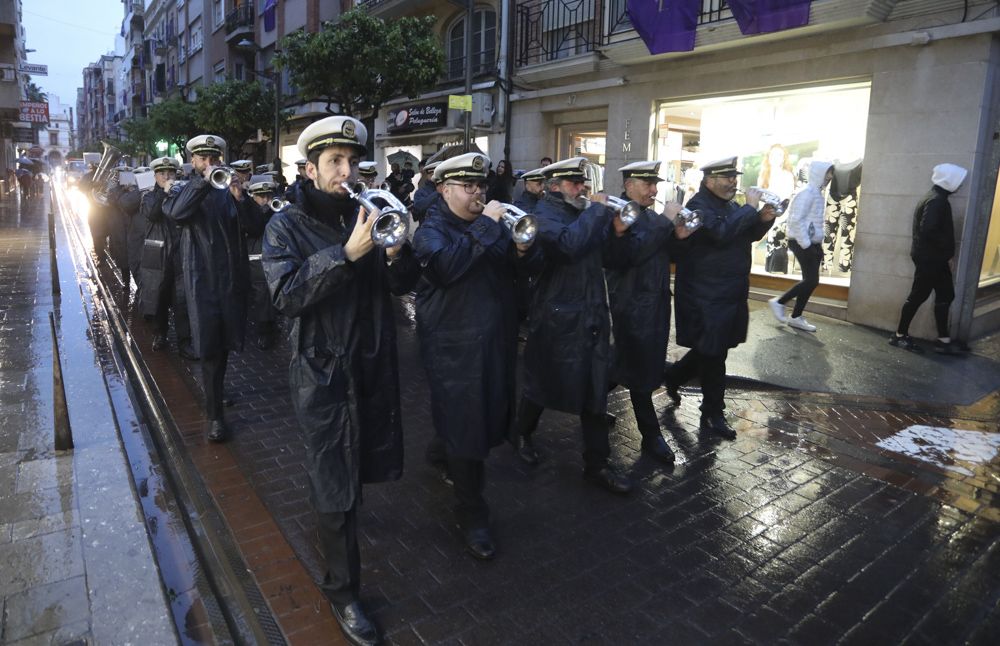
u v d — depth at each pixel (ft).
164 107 84.48
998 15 22.16
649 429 14.28
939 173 21.99
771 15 26.66
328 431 8.34
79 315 26.16
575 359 12.16
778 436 15.71
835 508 12.29
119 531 10.91
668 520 11.83
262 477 13.29
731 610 9.37
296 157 78.54
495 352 10.28
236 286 15.15
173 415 16.43
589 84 37.22
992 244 26.94
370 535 11.26
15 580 9.59
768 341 23.86
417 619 9.09
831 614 9.29
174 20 136.77
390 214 7.37
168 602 9.26
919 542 11.18
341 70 39.73
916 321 24.63
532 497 12.68
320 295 7.74
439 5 50.26
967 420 16.90
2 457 13.46
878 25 25.18
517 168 43.47
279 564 10.36
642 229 13.05
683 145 35.55
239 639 8.88
